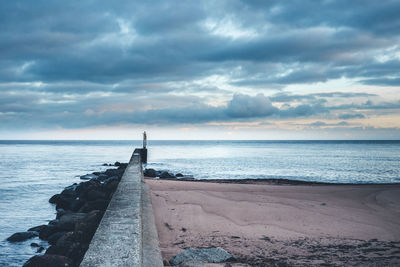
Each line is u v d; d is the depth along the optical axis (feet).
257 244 18.28
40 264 18.30
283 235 20.48
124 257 10.00
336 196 36.50
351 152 261.24
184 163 142.41
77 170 116.57
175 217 25.18
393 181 77.25
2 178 89.30
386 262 15.01
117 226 13.97
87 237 23.11
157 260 13.16
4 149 355.97
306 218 25.46
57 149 369.91
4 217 42.83
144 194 30.66
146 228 18.37
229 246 17.81
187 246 17.84
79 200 44.27
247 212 27.27
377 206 31.14
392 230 22.09
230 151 297.12
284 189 41.50
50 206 50.21
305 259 15.47
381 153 239.71
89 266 9.17
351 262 14.98
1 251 28.09
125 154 256.32
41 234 31.63
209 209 28.32
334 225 23.40
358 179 81.51
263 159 168.76
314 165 127.03
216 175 91.86
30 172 107.34
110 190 49.24
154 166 125.39
